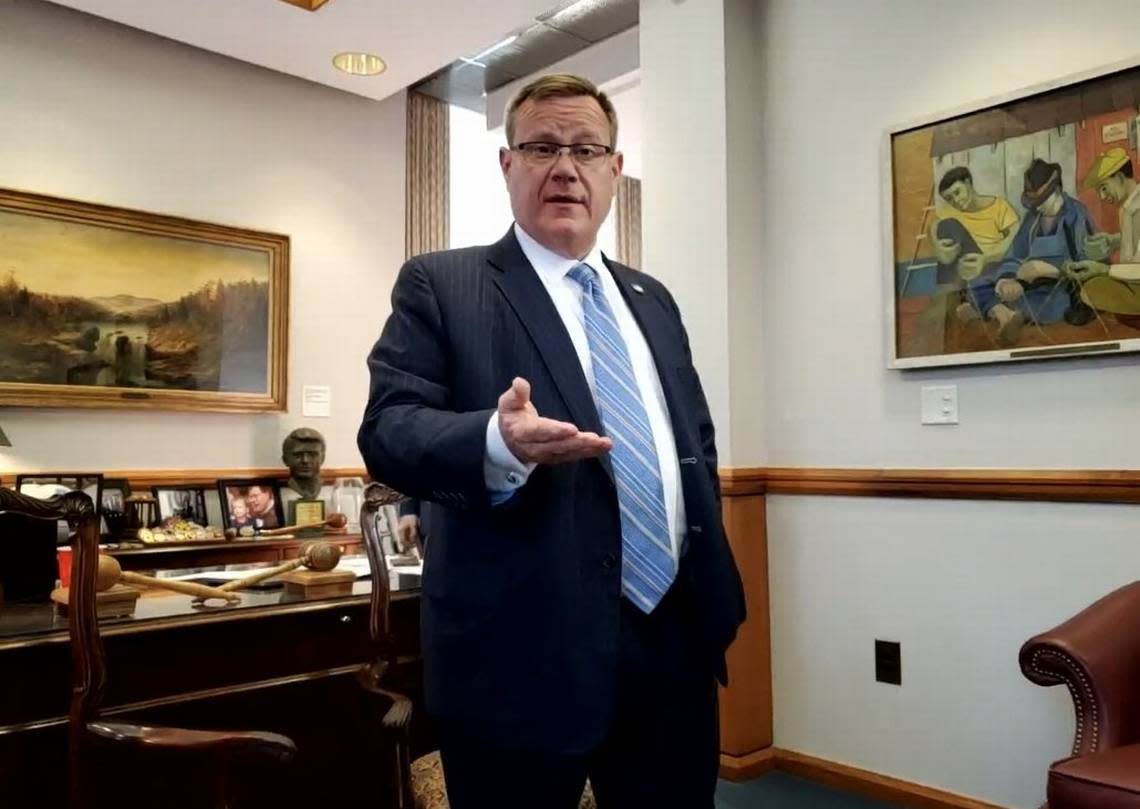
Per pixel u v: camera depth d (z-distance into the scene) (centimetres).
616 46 412
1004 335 224
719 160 275
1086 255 211
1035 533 221
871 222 256
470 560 96
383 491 175
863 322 257
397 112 445
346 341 418
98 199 347
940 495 237
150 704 147
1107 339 207
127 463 350
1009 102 224
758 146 285
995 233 227
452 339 101
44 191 334
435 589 99
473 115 483
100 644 130
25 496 123
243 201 387
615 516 98
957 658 234
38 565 165
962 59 238
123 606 157
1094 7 214
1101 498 208
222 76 383
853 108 262
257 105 393
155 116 363
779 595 274
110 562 160
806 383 271
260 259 387
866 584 254
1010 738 223
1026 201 221
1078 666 163
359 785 175
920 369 242
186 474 363
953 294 234
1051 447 218
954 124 236
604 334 108
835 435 263
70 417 337
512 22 340
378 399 99
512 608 93
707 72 280
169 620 146
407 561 224
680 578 108
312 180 410
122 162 354
